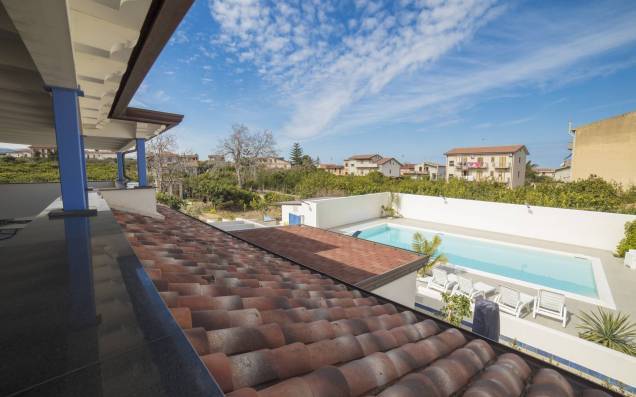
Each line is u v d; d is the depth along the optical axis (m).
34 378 0.64
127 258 1.51
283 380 1.20
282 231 8.50
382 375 1.43
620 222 11.61
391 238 15.11
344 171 62.06
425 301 7.77
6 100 3.71
